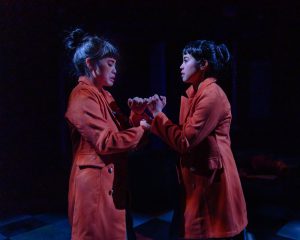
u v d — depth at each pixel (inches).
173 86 297.0
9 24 235.1
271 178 144.8
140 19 266.4
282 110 340.8
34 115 251.8
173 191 182.7
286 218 139.7
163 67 287.7
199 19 286.2
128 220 80.4
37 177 231.1
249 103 353.4
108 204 70.5
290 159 272.1
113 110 80.2
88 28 249.6
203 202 74.7
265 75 345.1
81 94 69.8
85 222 68.3
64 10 245.1
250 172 154.1
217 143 75.7
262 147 332.5
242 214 79.5
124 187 75.4
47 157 256.8
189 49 77.5
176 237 82.6
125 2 257.9
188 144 70.6
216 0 285.4
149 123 80.9
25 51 243.9
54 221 152.0
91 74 74.0
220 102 73.5
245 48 342.0
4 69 238.4
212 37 299.7
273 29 328.5
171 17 275.3
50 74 255.8
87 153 70.7
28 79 247.8
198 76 78.4
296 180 180.1
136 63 290.7
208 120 71.2
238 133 345.4
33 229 142.0
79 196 69.4
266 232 127.1
